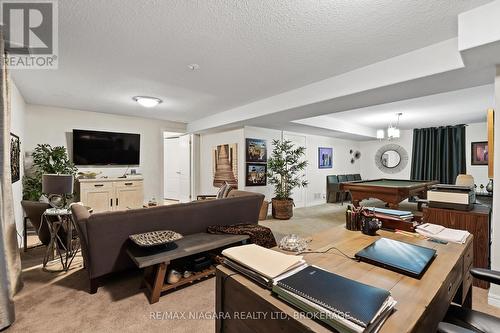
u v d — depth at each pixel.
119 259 2.17
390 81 2.34
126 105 4.33
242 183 5.38
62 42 2.06
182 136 6.93
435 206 2.37
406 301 0.78
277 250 1.24
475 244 2.14
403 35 1.93
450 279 1.00
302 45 2.11
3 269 1.65
